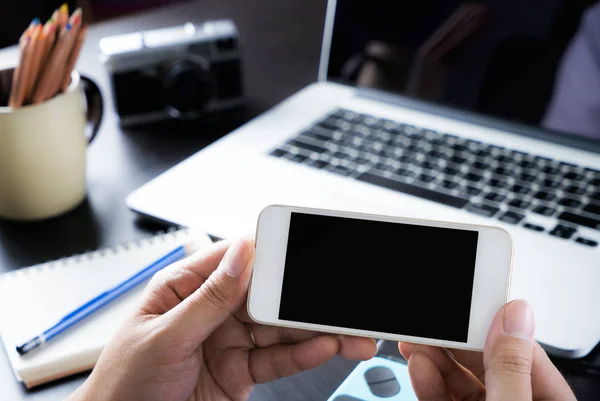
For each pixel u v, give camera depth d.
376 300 0.53
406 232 0.54
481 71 0.88
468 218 0.72
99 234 0.75
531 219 0.72
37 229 0.76
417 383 0.54
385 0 0.93
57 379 0.58
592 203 0.75
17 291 0.64
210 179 0.80
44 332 0.59
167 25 1.25
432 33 0.90
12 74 0.75
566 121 0.85
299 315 0.54
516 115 0.88
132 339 0.52
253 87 1.07
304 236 0.54
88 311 0.61
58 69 0.71
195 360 0.56
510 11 0.84
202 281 0.57
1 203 0.75
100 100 0.84
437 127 0.91
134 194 0.77
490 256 0.52
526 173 0.80
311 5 1.34
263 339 0.60
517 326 0.48
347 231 0.54
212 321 0.52
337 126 0.91
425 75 0.93
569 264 0.65
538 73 0.85
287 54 1.16
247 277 0.52
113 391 0.52
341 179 0.79
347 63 0.98
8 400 0.56
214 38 0.96
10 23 1.75
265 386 0.58
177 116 0.97
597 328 0.58
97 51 1.16
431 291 0.52
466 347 0.51
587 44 0.81
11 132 0.69
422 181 0.79
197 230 0.71
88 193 0.82
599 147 0.83
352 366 0.59
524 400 0.46
